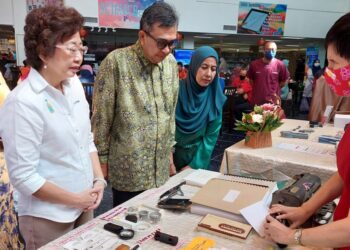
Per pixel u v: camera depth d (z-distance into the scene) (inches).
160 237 39.7
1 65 253.6
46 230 45.6
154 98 61.5
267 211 44.1
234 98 237.6
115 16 275.6
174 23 55.8
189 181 57.9
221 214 44.8
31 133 41.0
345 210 35.9
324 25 342.0
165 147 65.2
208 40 359.9
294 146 83.1
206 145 81.8
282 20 328.5
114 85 59.2
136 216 45.1
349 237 31.2
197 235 41.3
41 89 42.2
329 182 42.6
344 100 115.8
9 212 47.6
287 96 305.3
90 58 279.0
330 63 35.0
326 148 81.3
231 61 367.9
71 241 39.4
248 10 317.7
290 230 36.6
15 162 40.9
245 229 41.3
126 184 62.6
